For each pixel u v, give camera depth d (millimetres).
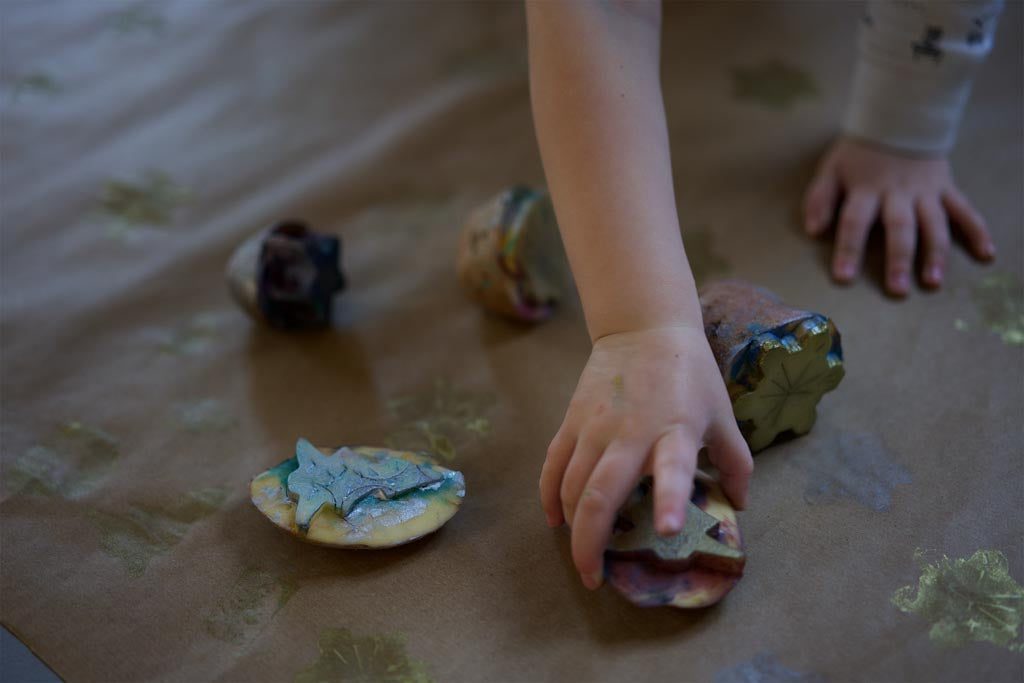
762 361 591
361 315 732
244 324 732
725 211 767
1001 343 671
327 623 569
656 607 561
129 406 682
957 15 699
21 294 750
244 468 643
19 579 596
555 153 597
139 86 913
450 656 554
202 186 825
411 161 831
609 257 572
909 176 746
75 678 558
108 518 621
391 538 582
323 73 916
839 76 859
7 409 682
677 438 537
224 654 562
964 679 532
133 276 760
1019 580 563
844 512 593
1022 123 810
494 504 611
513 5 958
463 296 737
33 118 885
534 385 673
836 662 540
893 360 665
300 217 799
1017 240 731
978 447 617
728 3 924
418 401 673
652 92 608
